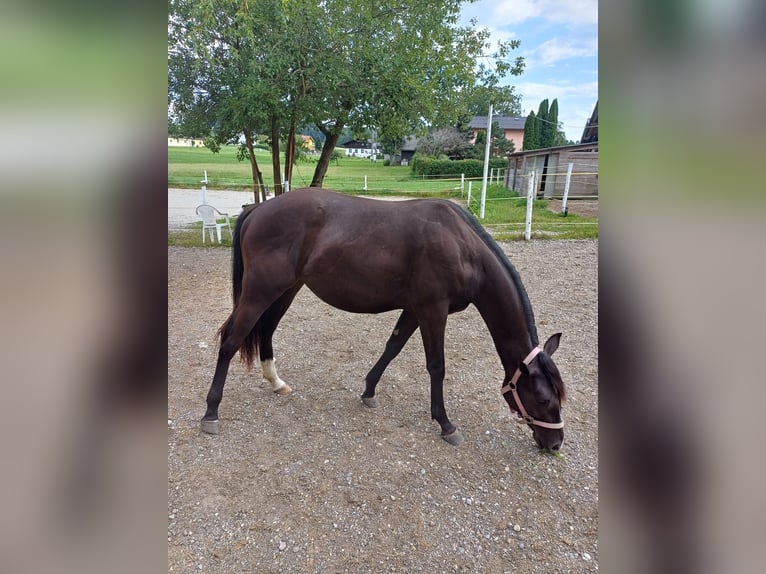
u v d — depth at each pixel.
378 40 8.30
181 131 9.02
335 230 2.47
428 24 8.98
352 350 3.84
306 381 3.27
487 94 10.53
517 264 6.66
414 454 2.45
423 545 1.87
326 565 1.76
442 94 9.70
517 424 2.75
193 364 3.49
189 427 2.64
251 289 2.54
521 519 2.02
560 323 4.42
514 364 2.37
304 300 5.30
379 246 2.43
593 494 2.18
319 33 6.92
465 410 2.90
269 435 2.59
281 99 7.26
